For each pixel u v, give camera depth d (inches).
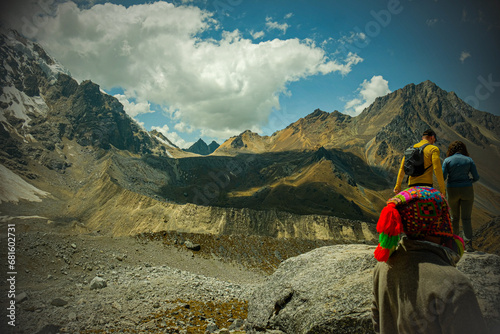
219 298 540.1
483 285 187.9
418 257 110.0
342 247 284.0
